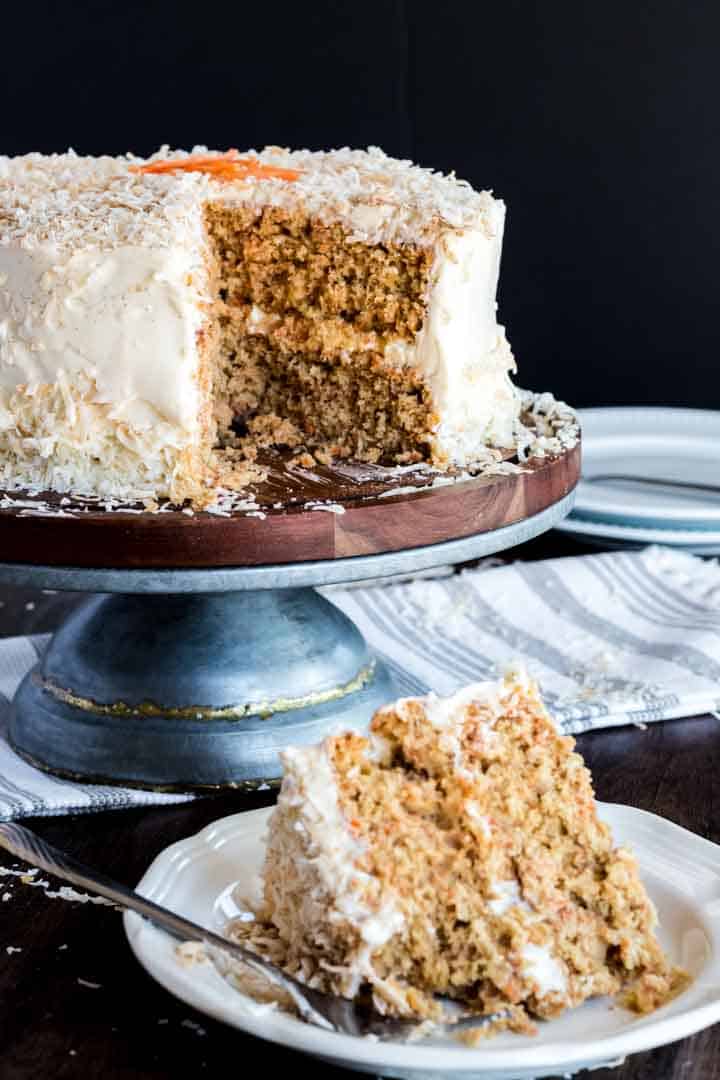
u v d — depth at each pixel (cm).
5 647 296
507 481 251
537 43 482
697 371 509
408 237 281
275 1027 155
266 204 297
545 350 514
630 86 482
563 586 325
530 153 494
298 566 233
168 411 251
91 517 229
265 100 500
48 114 505
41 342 254
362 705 255
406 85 494
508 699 186
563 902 172
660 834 198
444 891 170
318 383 299
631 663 291
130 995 180
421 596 321
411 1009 166
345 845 171
